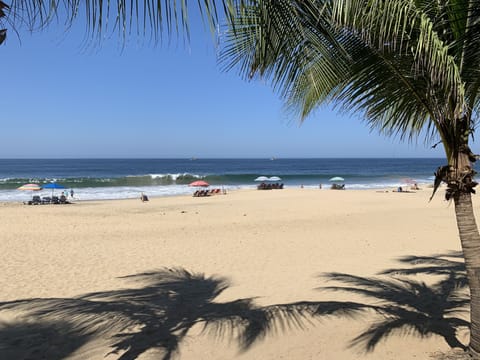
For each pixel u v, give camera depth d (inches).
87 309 230.4
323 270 327.6
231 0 69.8
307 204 980.6
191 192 1573.6
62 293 272.7
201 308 233.8
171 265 357.7
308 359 164.7
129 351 176.2
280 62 107.8
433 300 235.9
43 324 207.9
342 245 442.6
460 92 96.7
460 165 128.6
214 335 192.1
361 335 185.0
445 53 96.2
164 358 169.5
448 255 375.6
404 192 1398.9
